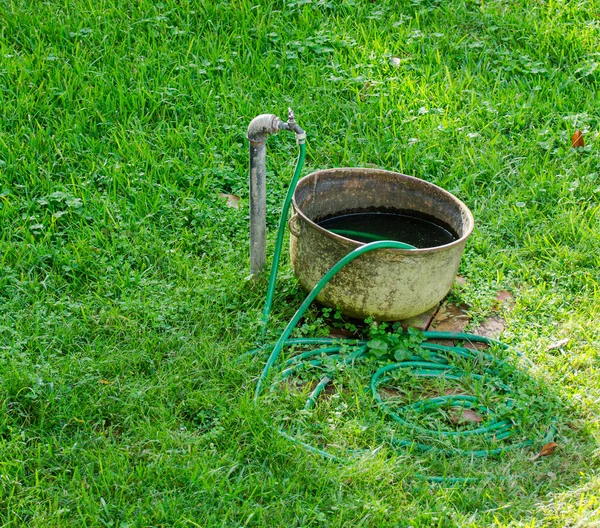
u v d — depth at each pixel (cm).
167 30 622
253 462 443
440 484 442
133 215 527
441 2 667
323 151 575
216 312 491
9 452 436
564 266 527
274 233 536
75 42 604
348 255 466
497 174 568
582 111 608
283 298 504
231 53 614
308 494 434
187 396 460
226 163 565
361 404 463
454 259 479
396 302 477
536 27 648
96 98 574
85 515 423
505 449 452
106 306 488
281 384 469
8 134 550
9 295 491
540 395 470
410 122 592
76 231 518
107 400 455
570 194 561
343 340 486
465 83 618
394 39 643
